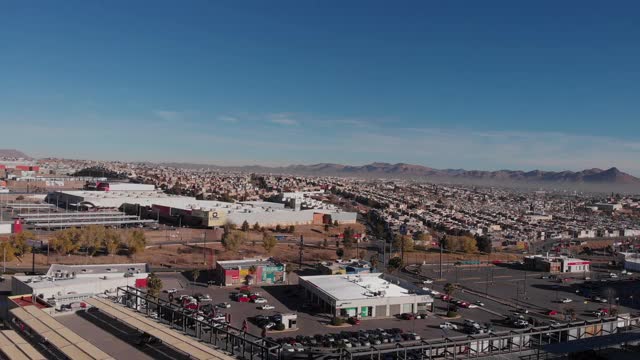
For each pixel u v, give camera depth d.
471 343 53.09
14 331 44.44
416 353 54.12
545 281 117.38
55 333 42.59
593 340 53.53
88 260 109.19
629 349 53.28
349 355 44.84
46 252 113.62
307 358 50.00
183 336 42.06
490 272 126.31
